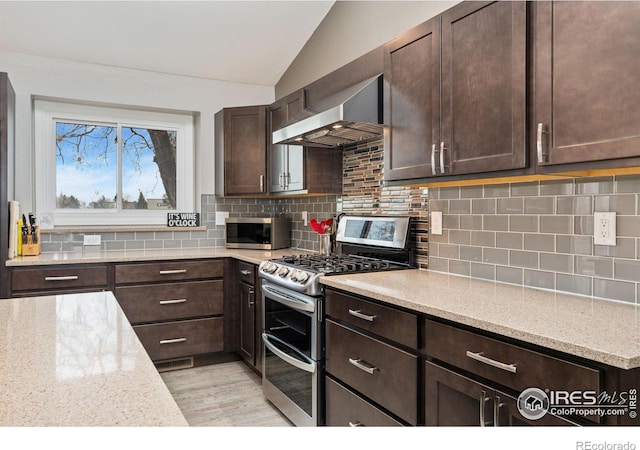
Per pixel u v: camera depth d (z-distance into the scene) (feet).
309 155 10.23
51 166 11.65
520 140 5.13
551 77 4.78
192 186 13.42
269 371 8.85
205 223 13.03
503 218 6.51
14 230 9.75
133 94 12.06
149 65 11.97
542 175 5.21
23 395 2.62
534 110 4.99
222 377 10.39
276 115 11.51
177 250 12.10
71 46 10.79
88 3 9.58
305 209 12.27
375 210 9.38
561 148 4.68
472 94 5.74
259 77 13.29
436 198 7.72
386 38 9.22
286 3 10.54
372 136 9.00
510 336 4.06
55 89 11.16
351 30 10.31
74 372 3.01
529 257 6.14
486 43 5.55
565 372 3.66
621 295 5.10
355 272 7.54
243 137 12.02
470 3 5.77
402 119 6.99
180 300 10.73
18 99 10.75
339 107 7.45
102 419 2.32
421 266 8.03
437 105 6.30
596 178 5.34
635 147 4.02
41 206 11.53
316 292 7.16
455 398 4.75
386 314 5.74
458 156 5.96
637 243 4.94
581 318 4.40
